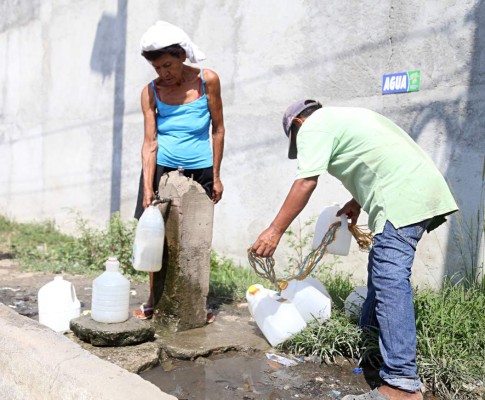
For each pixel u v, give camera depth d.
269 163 6.04
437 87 4.66
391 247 3.04
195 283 4.06
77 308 3.99
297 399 3.11
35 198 9.80
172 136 4.08
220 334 3.97
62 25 8.98
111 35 8.05
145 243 3.84
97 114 8.38
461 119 4.52
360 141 3.12
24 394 3.10
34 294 5.21
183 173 4.07
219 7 6.50
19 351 3.22
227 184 6.48
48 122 9.40
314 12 5.55
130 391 2.63
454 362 3.24
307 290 3.88
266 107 6.05
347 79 5.32
